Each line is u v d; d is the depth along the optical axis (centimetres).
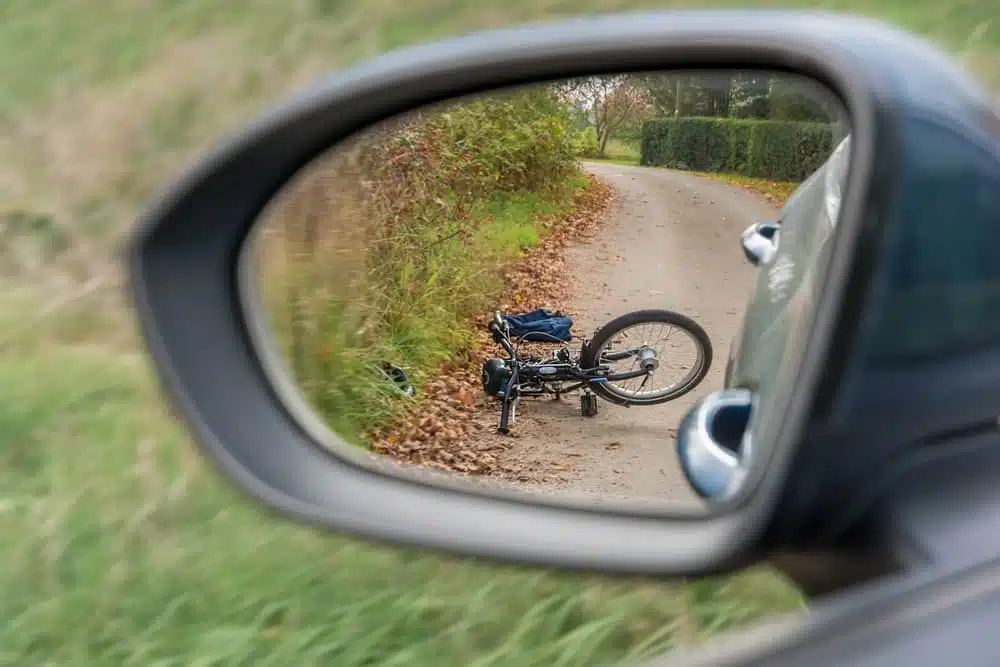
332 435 170
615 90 140
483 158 288
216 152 153
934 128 111
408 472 156
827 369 108
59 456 403
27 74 1064
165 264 157
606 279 178
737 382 157
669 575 125
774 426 124
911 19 638
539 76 143
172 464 373
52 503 362
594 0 855
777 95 130
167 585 309
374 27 1019
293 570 305
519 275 249
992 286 110
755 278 161
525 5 946
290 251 274
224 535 326
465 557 142
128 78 1010
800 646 104
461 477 152
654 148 155
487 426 223
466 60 141
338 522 150
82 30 1140
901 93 111
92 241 724
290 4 1060
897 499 108
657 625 260
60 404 453
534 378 213
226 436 158
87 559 325
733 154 148
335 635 278
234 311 167
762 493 115
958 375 109
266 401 169
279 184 161
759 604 255
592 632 254
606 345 183
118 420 429
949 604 99
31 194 805
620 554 129
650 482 158
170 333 155
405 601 286
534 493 152
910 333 108
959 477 108
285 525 323
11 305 623
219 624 292
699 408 154
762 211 155
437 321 339
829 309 111
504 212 274
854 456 109
